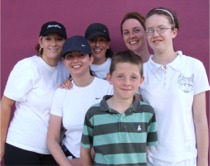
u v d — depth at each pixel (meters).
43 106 2.47
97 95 2.34
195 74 2.12
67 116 2.33
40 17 3.11
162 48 2.12
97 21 3.05
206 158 2.11
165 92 2.11
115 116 2.02
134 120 2.03
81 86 2.36
